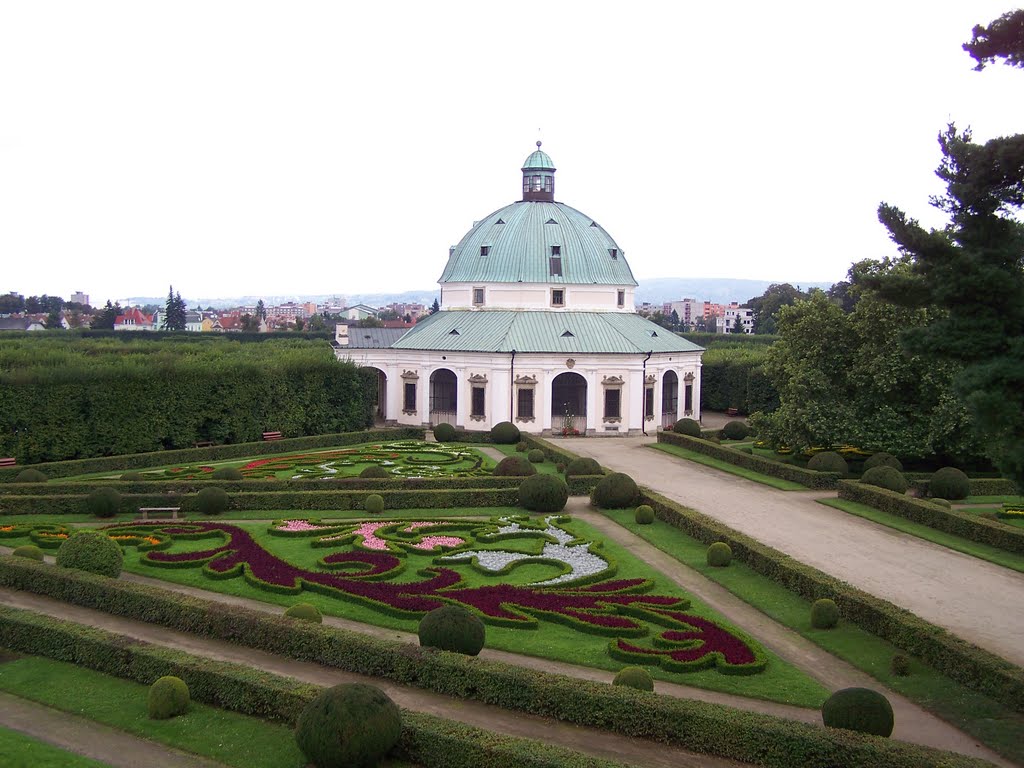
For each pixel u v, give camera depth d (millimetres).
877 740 23719
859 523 54750
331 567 43625
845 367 71875
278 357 92750
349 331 123875
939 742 26828
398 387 103938
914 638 33000
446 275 109812
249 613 34281
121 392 76188
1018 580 42938
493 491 58344
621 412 96562
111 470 71875
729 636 34219
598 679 31188
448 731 24406
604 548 48188
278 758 25234
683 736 25406
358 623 36812
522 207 110062
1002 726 27484
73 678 30875
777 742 24219
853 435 68188
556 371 95250
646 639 34719
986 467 70375
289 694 26984
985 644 34438
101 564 40406
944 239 29422
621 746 25547
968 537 50188
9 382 69688
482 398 96438
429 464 73500
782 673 31625
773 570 42344
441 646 30938
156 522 52188
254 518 54438
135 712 28156
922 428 67312
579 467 65062
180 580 41906
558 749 23328
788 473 68188
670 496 62281
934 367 66500
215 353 93750
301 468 71688
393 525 51531
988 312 28703
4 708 28766
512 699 27859
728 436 91000
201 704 28672
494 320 101625
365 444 87500
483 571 43219
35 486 58375
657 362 98500
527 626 35844
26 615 34094
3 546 47625
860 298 72375
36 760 24625
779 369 74875
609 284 105375
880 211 30359
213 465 74438
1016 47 28688
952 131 29984
